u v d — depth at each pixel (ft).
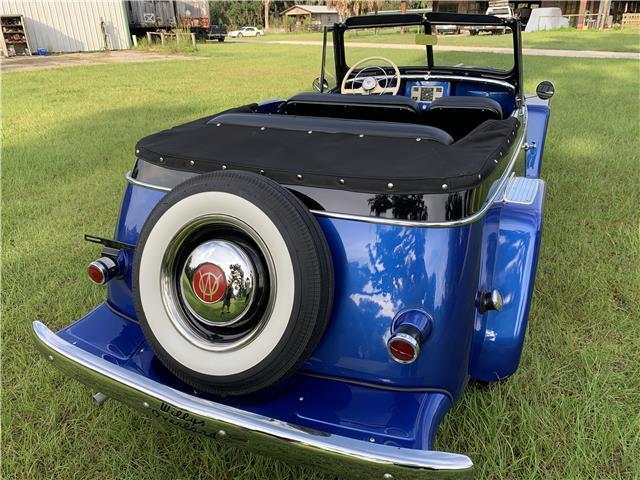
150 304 5.79
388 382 5.54
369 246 5.41
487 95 12.76
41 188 15.85
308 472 6.57
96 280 6.50
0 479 6.56
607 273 10.58
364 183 5.38
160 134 7.29
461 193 5.32
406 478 4.75
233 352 5.39
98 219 13.69
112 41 78.48
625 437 6.73
